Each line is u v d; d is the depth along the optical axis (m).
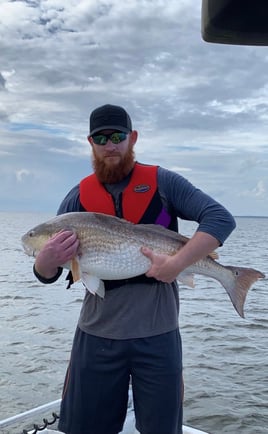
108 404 2.90
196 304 15.11
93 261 2.85
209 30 1.22
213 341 10.33
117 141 2.94
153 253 2.81
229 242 56.22
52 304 14.65
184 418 6.54
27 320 12.28
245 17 1.17
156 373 2.82
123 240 2.85
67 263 2.86
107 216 2.91
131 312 2.85
